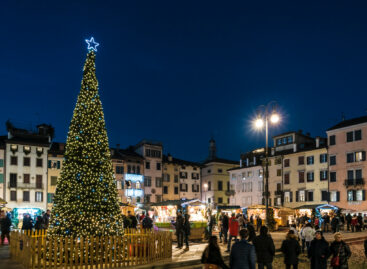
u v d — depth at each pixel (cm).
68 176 1716
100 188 1717
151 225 2352
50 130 6956
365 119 5588
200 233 2873
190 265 1659
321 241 1212
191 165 8694
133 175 7500
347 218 4119
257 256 1188
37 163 6444
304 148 6444
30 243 1382
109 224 1705
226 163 8762
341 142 5797
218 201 8538
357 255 2170
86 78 1811
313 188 6162
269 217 3909
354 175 5572
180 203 3747
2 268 1432
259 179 7281
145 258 1584
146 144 7938
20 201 6209
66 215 1662
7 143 6244
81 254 1400
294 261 1282
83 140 1742
